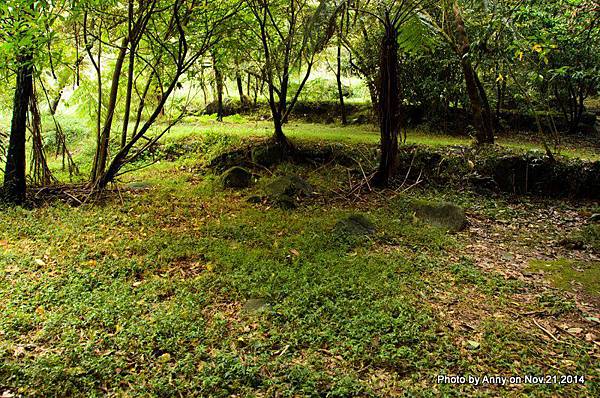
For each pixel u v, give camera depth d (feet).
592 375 11.60
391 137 28.02
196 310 14.16
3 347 11.94
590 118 43.09
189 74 29.96
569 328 14.06
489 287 16.48
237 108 49.42
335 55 45.34
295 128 42.55
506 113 43.27
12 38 18.99
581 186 28.60
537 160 29.35
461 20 30.71
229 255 18.26
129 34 25.00
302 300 14.79
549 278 17.74
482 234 22.62
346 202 26.50
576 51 32.48
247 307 14.58
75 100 31.35
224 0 29.22
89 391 10.67
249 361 11.85
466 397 10.78
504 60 29.50
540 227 23.89
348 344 12.58
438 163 30.99
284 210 24.53
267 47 31.45
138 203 24.82
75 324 13.06
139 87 33.86
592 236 22.03
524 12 26.17
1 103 30.81
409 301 14.98
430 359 12.13
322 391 10.88
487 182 29.45
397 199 26.76
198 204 25.14
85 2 21.24
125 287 15.46
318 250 19.11
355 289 15.67
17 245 18.69
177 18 24.04
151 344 12.32
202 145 35.94
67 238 19.40
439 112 41.16
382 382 11.30
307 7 32.94
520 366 11.96
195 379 11.08
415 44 26.58
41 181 26.22
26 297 14.53
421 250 19.90
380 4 26.68
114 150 34.55
